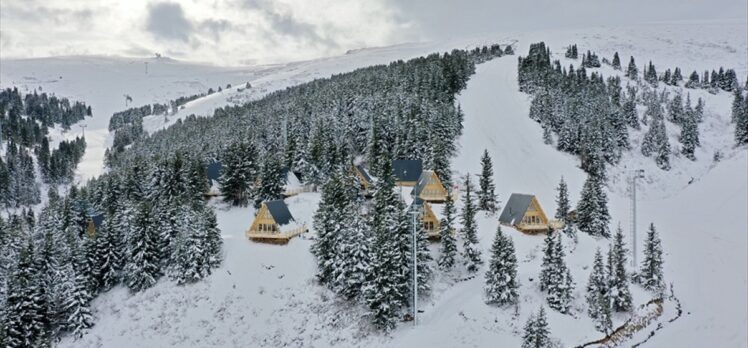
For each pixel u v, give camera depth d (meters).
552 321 53.59
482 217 77.94
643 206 110.56
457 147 112.38
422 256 57.34
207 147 119.56
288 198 86.88
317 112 128.50
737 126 143.12
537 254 66.81
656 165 128.25
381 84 149.75
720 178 122.62
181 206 73.06
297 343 53.72
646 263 64.44
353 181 82.38
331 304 57.75
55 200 99.06
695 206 112.06
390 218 58.22
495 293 55.22
